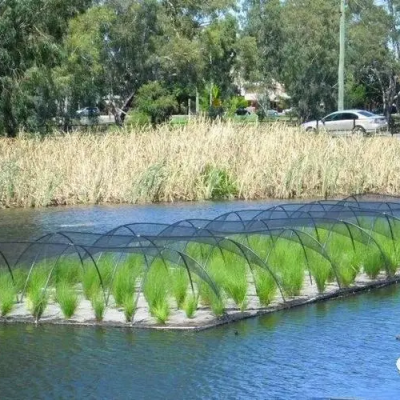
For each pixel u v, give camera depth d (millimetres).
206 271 15938
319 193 34844
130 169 33125
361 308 16469
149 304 15352
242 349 13680
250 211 21109
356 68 85812
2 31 44219
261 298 16281
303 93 80500
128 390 11875
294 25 81062
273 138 35594
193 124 36188
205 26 73750
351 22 84812
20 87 45500
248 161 34500
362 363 12977
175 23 72500
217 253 16984
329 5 81625
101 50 65438
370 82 91812
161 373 12562
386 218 20281
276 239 18047
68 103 57812
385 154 35969
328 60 80375
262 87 83062
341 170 35094
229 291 15969
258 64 81688
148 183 32844
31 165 32500
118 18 67438
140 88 67312
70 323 15148
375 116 56469
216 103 73125
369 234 19359
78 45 57781
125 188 32781
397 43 85562
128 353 13492
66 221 27438
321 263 17656
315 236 19188
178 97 75438
